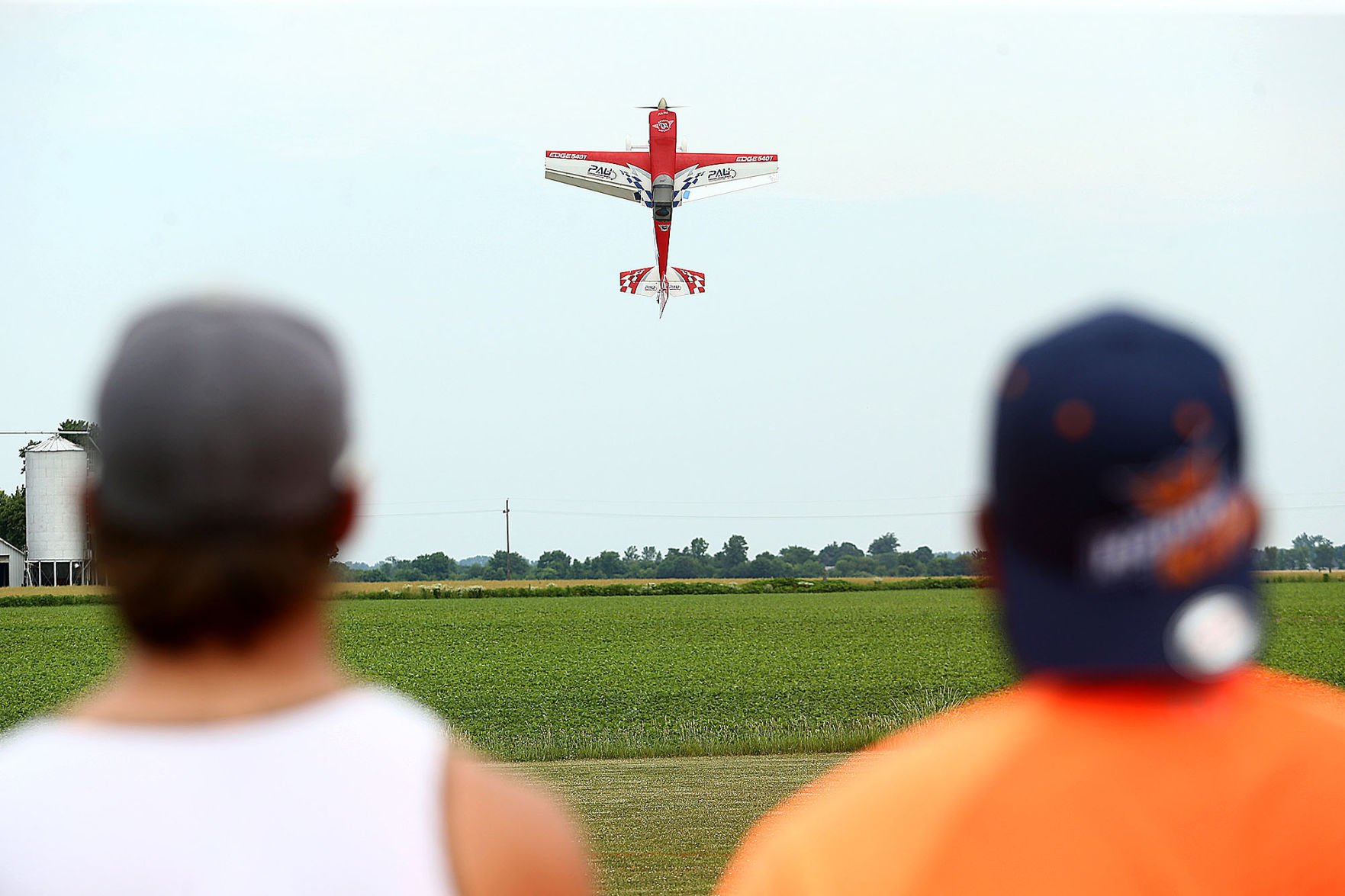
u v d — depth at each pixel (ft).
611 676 503.61
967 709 20.74
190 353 19.03
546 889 19.77
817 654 574.97
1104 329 18.79
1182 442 17.89
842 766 226.38
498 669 534.37
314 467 19.62
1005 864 17.98
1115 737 18.51
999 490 19.36
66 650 637.30
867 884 18.49
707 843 152.76
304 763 19.08
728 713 392.88
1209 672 18.42
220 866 18.25
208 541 18.76
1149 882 17.67
